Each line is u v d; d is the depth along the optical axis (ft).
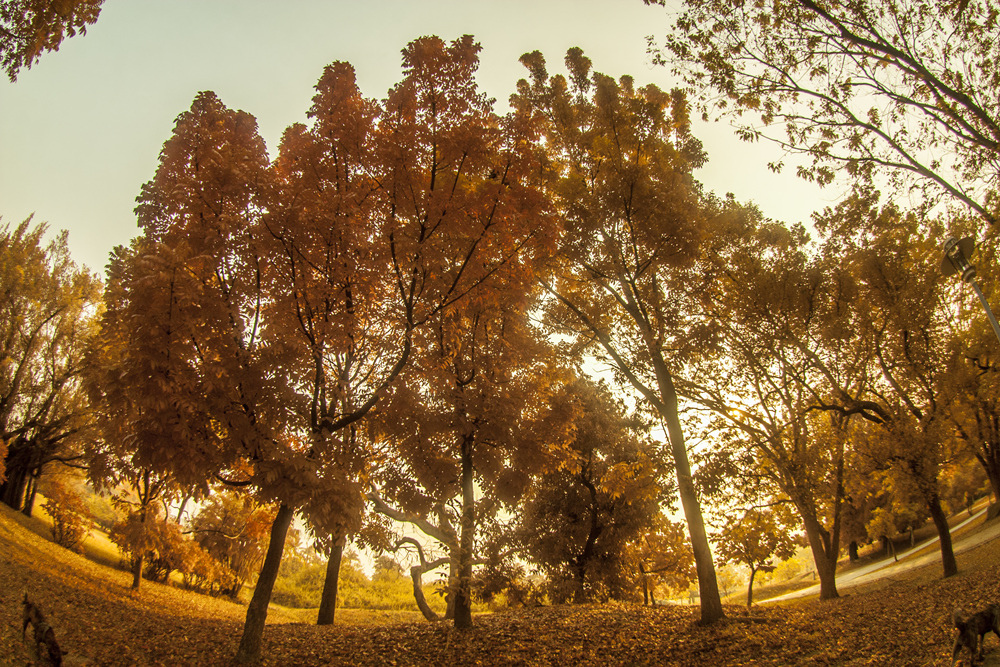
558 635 43.78
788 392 63.10
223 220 31.91
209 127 36.22
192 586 93.86
